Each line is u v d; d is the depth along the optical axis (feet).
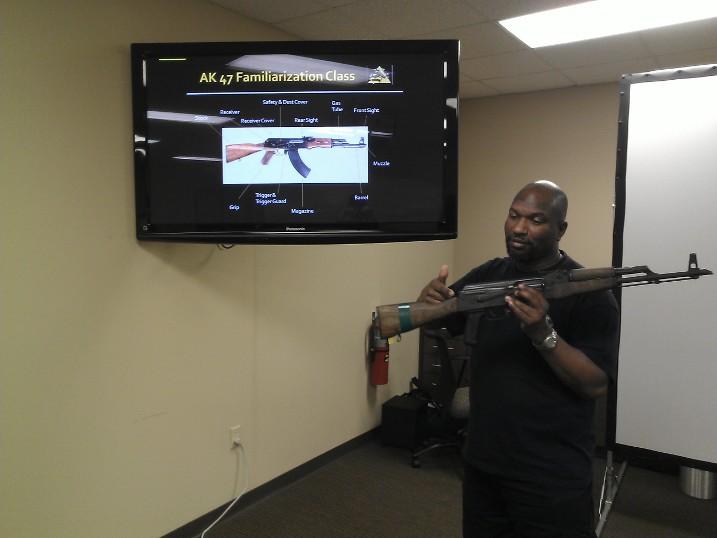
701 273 4.49
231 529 8.19
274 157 6.79
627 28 9.02
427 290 5.12
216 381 8.25
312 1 7.98
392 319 5.05
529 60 10.76
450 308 4.89
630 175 7.36
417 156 6.83
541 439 4.40
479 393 4.78
